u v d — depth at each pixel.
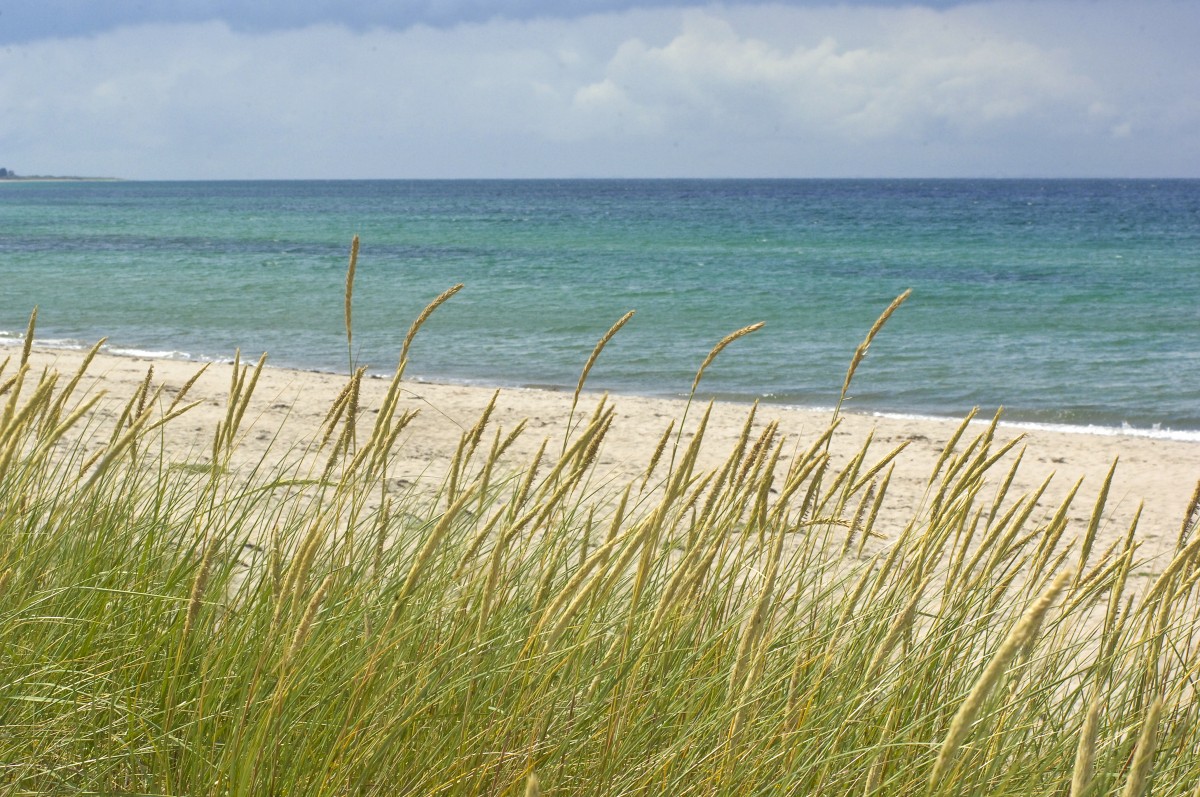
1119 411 14.31
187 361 16.31
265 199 136.12
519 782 2.11
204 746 2.23
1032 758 2.44
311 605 1.92
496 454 2.62
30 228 61.78
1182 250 48.38
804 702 2.35
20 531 2.76
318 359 17.64
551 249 48.12
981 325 23.09
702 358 18.27
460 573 2.28
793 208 102.69
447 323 22.58
